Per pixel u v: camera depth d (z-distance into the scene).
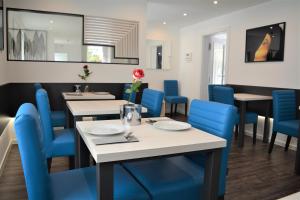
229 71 4.98
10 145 3.34
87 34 4.00
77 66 4.00
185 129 1.50
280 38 3.90
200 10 4.78
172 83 6.52
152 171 1.52
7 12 3.53
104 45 4.12
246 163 3.05
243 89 4.63
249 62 4.50
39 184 1.04
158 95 2.36
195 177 1.46
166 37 6.47
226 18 5.05
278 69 3.97
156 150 1.13
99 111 2.14
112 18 4.12
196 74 6.05
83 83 4.06
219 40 6.07
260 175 2.69
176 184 1.38
